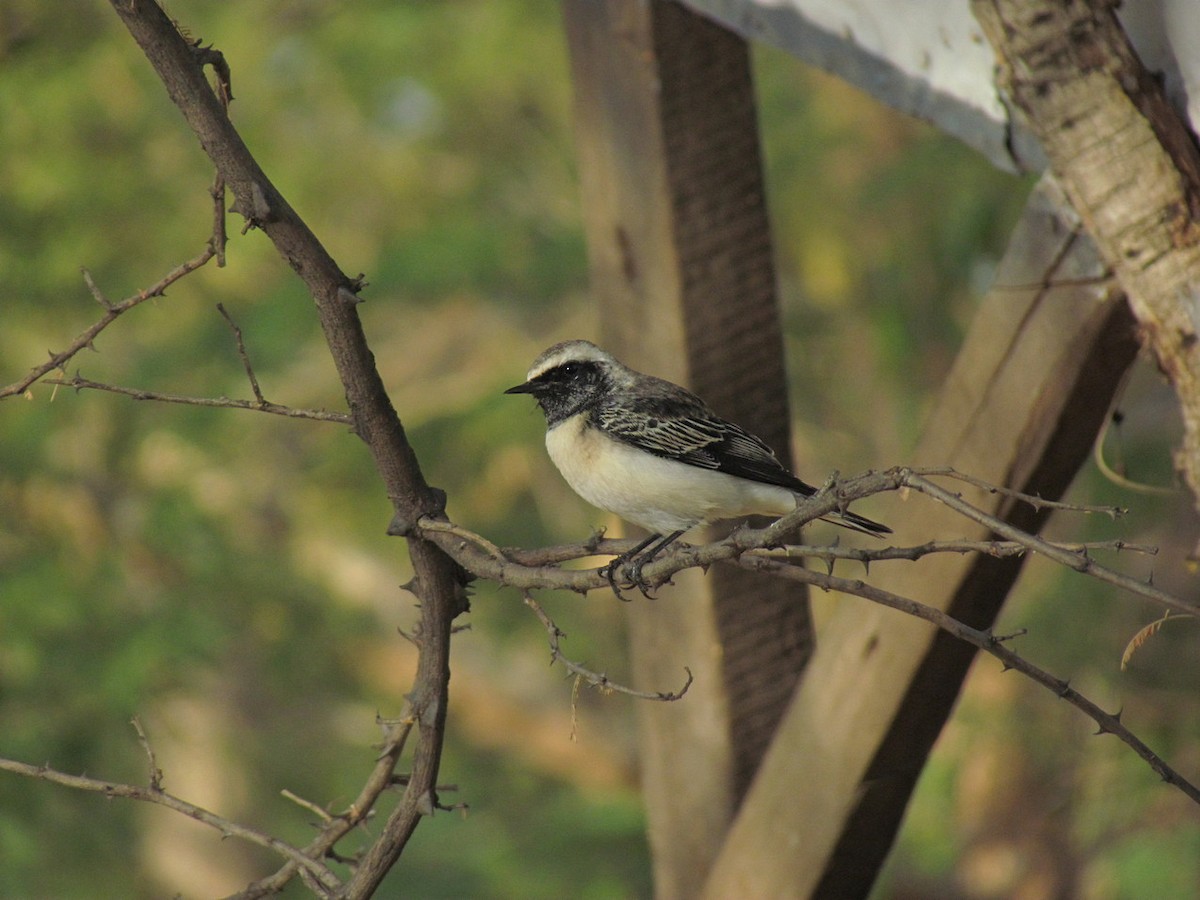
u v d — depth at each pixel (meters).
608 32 7.50
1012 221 15.87
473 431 19.23
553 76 19.77
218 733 20.66
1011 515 6.11
